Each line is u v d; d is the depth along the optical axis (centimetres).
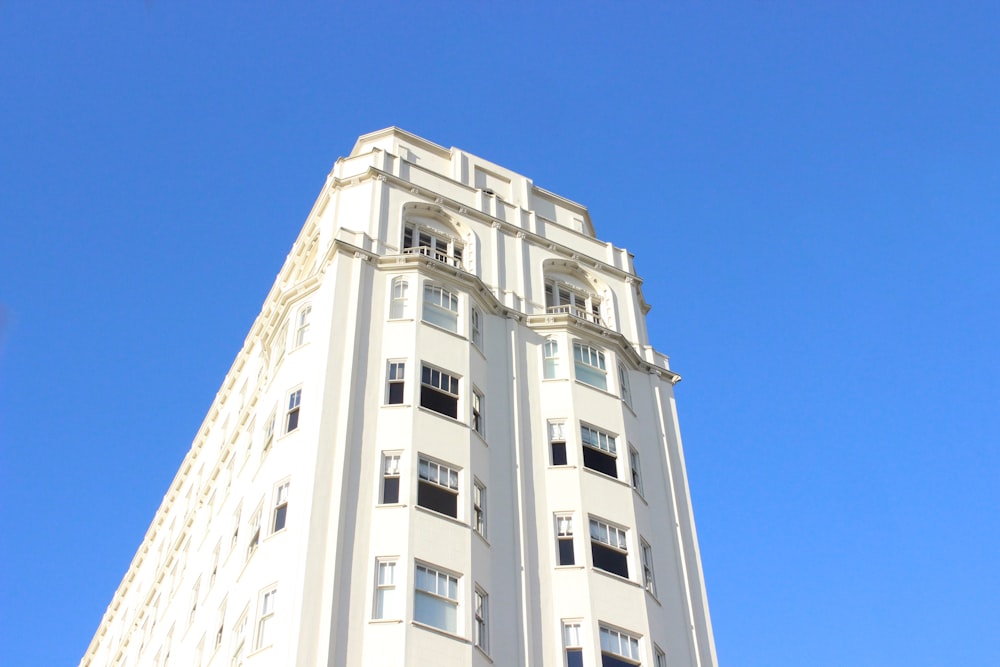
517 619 3288
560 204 5100
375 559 3152
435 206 4431
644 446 4122
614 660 3328
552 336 4209
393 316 3850
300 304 3988
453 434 3559
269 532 3312
